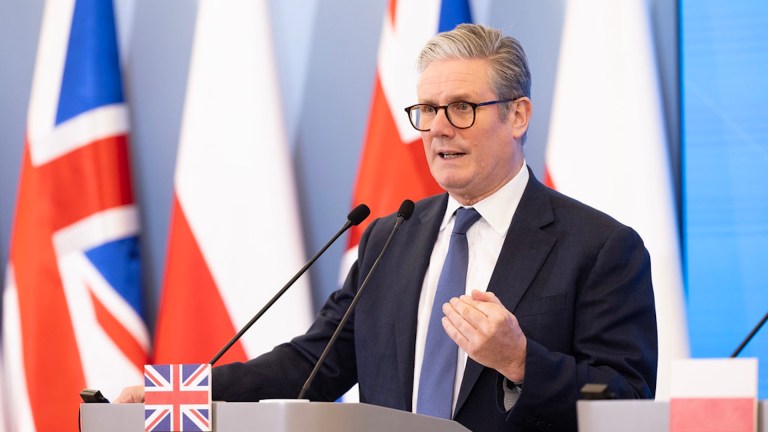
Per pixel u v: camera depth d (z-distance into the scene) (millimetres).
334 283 6840
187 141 6957
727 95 6398
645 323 4336
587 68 6504
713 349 6281
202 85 6984
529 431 4152
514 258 4457
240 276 6855
